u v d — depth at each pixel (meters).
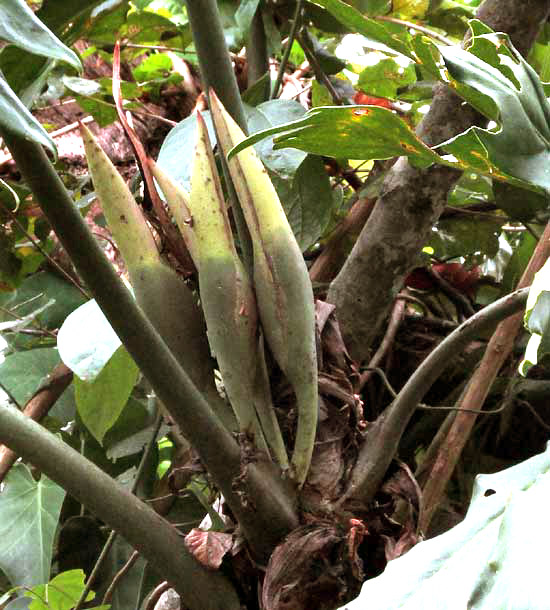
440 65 0.99
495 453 1.41
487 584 0.69
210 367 1.04
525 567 0.68
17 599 1.41
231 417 1.03
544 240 1.15
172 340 1.02
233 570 1.02
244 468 0.98
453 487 1.41
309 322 1.00
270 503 1.00
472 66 0.89
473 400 1.17
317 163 1.25
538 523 0.70
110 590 1.29
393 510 1.05
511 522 0.70
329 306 1.09
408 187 1.17
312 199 1.25
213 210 1.00
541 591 0.66
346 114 0.88
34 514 1.42
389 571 0.75
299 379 1.00
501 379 1.36
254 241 1.00
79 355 1.04
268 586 0.99
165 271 1.02
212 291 0.99
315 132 0.91
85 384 1.22
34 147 0.84
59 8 1.31
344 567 0.99
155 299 1.02
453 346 1.00
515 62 0.98
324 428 1.06
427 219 1.18
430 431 1.35
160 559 1.00
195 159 1.01
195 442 0.96
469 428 1.18
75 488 0.96
